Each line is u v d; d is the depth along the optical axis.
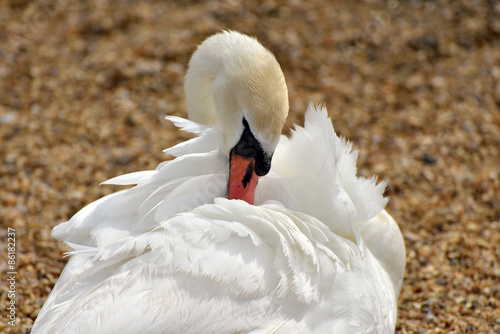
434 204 11.48
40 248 10.16
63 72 14.06
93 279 6.27
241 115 7.31
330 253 6.59
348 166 7.52
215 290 6.05
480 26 15.41
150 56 14.38
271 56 7.44
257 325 6.18
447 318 9.14
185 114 13.12
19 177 11.71
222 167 7.36
